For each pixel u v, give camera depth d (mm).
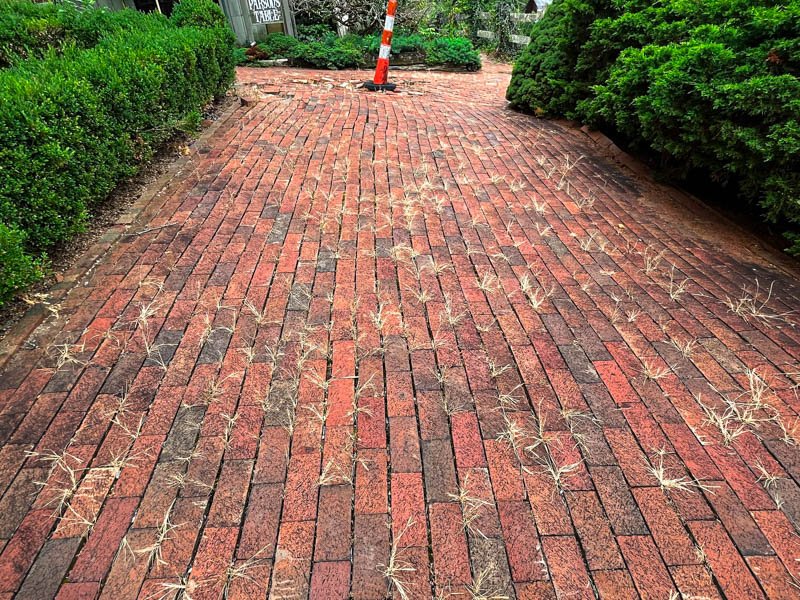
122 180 3859
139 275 2838
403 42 10633
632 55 4363
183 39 5016
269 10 10336
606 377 2244
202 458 1811
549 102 6617
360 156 4766
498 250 3354
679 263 3270
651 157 5242
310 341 2428
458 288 2902
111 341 2336
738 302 2818
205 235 3291
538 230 3648
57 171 2871
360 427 1963
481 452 1869
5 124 2531
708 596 1416
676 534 1584
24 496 1652
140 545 1525
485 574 1474
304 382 2178
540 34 6812
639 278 3074
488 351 2398
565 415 2035
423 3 12117
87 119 3174
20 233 2406
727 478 1770
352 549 1536
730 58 3428
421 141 5352
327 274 2973
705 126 3668
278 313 2613
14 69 3508
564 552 1538
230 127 5289
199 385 2131
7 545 1511
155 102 4094
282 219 3568
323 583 1442
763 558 1511
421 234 3490
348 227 3521
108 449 1826
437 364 2309
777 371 2268
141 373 2172
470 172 4668
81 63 3590
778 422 1989
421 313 2668
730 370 2281
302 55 9711
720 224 3926
